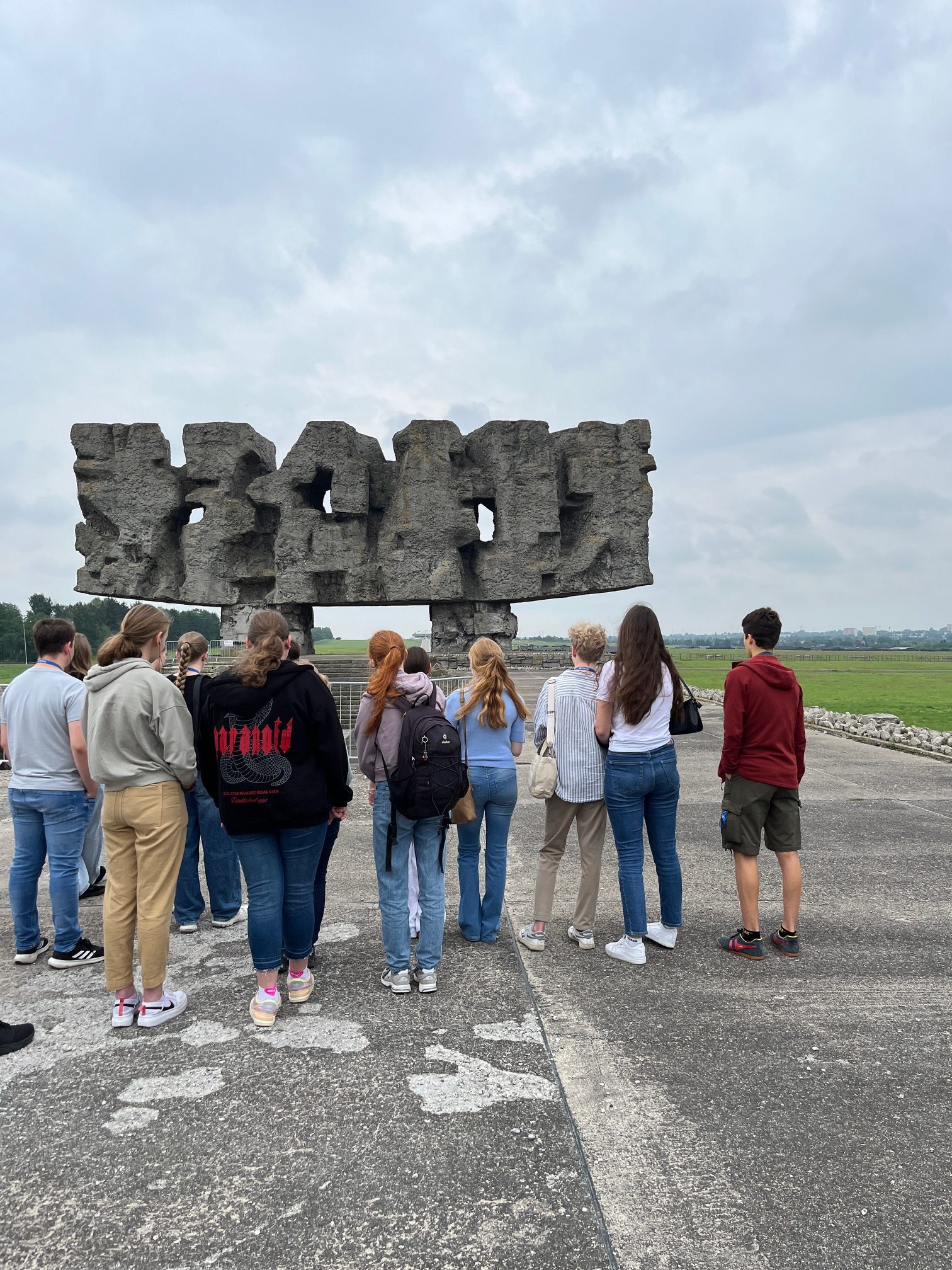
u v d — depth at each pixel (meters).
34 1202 2.59
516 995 4.19
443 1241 2.39
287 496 20.88
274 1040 3.71
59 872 4.62
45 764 4.59
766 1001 4.09
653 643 4.58
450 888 6.25
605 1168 2.74
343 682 11.98
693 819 8.52
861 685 37.81
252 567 21.53
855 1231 2.44
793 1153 2.83
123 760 3.83
